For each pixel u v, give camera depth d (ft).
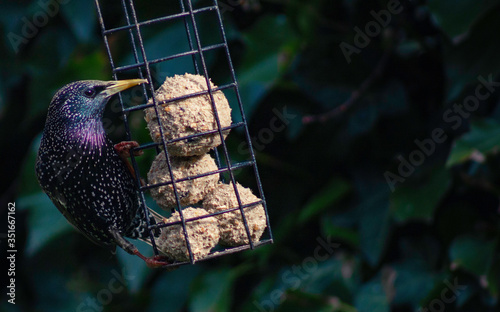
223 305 27.96
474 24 25.71
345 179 29.45
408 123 28.94
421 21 28.60
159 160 21.74
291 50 27.84
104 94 23.84
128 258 27.81
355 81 28.96
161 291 29.94
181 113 20.84
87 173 23.84
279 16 28.43
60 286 31.14
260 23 28.14
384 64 28.78
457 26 25.48
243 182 29.22
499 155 26.99
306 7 28.66
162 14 28.07
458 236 27.30
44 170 24.35
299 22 28.43
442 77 28.71
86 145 23.80
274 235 29.27
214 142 21.21
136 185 24.29
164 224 20.95
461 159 25.08
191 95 20.97
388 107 28.50
